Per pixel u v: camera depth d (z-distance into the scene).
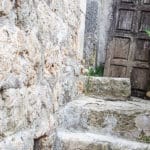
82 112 2.39
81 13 2.91
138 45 4.60
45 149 1.95
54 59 2.07
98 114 2.37
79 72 2.90
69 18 2.47
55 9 2.05
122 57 4.67
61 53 2.25
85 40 4.44
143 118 2.28
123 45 4.67
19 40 1.46
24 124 1.57
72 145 2.14
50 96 2.01
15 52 1.42
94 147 2.14
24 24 1.52
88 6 4.51
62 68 2.29
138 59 4.59
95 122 2.37
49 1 1.91
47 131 1.95
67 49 2.43
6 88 1.34
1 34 1.28
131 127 2.29
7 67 1.34
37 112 1.76
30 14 1.59
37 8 1.69
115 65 4.69
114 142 2.14
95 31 4.64
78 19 2.81
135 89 4.56
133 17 4.64
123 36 4.67
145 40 4.57
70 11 2.49
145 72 4.54
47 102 1.94
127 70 4.63
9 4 1.35
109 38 4.73
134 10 4.63
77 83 2.85
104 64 4.95
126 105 2.65
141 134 2.25
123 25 4.68
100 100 2.84
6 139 1.35
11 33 1.37
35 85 1.71
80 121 2.38
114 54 4.70
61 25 2.22
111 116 2.34
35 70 1.70
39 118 1.80
